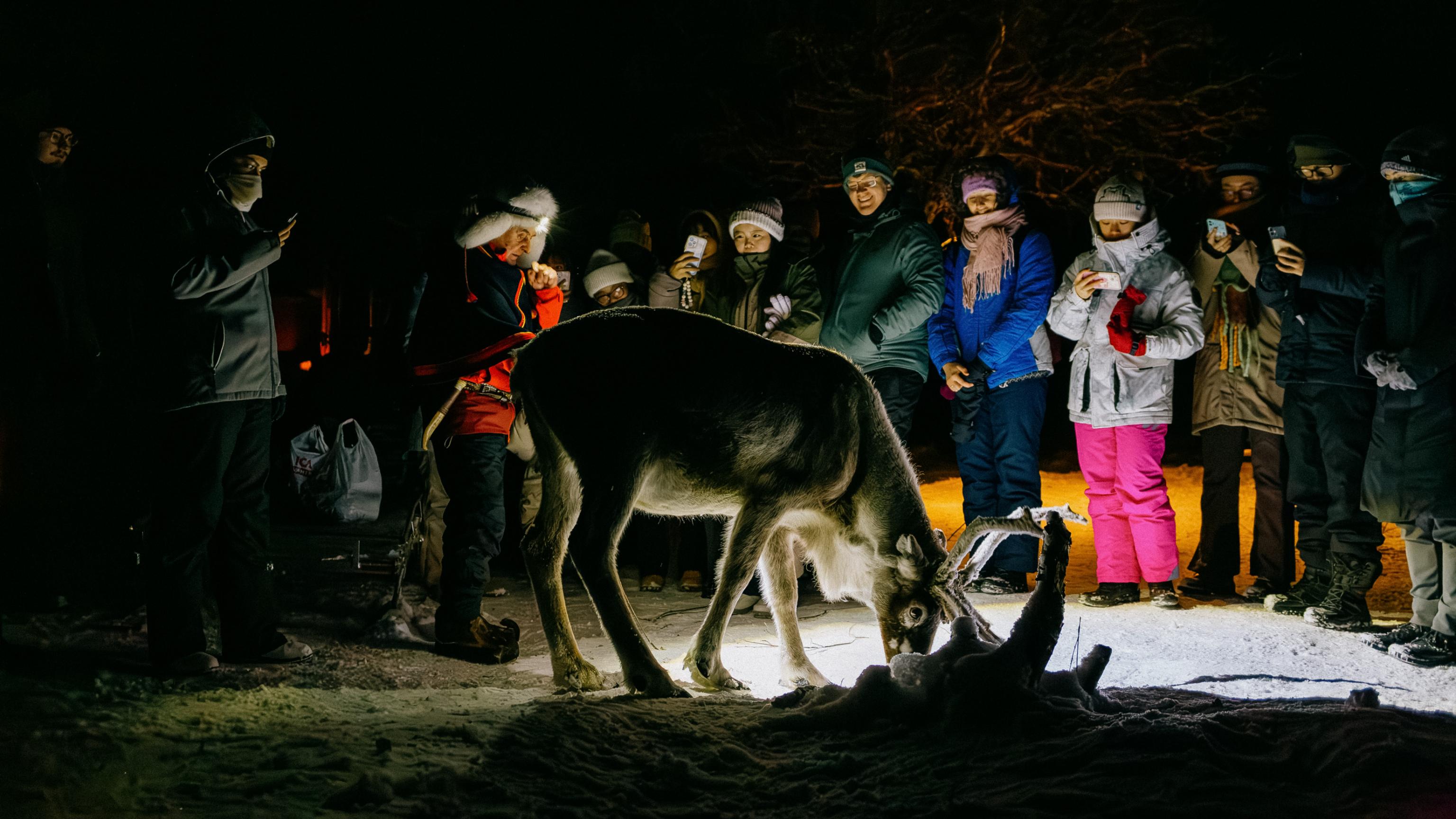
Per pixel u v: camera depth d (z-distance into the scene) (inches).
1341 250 233.6
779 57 677.9
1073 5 654.5
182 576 183.6
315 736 138.3
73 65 348.8
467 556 210.2
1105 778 119.4
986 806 113.8
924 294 258.5
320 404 482.0
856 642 229.5
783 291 267.4
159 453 181.8
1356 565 231.5
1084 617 245.3
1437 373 201.3
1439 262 202.8
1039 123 663.1
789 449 180.1
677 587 292.4
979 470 283.9
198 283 176.2
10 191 189.2
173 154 189.0
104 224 196.1
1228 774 118.2
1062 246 684.1
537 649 223.0
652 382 175.8
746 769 132.9
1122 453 259.8
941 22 670.5
